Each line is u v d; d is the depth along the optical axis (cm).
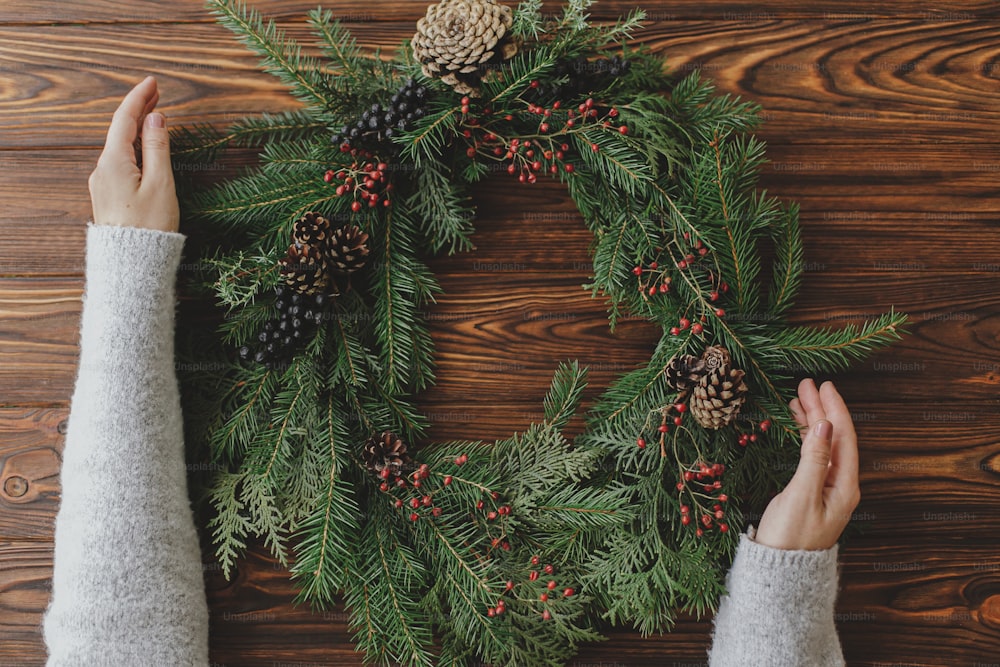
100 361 108
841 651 113
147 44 116
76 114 116
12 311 115
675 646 115
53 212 115
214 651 115
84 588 107
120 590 107
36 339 115
